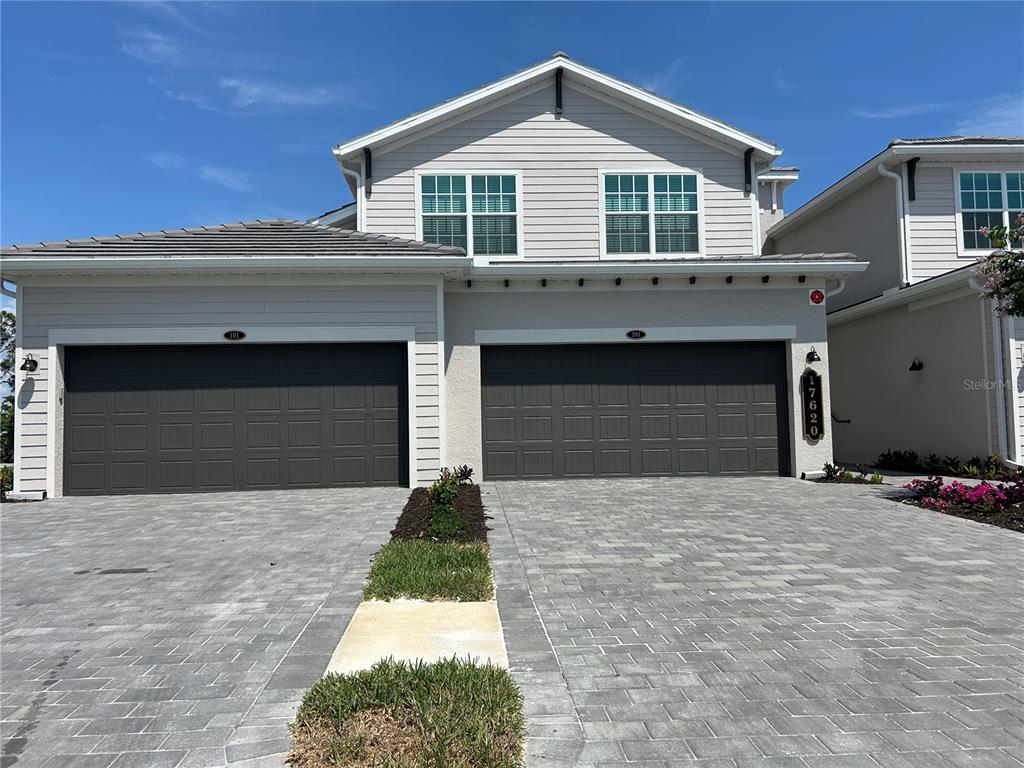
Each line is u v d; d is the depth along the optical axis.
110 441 10.55
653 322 11.83
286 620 4.81
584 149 13.62
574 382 11.81
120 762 3.03
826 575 5.90
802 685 3.73
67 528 7.97
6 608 5.15
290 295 10.80
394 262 10.52
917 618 4.81
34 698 3.66
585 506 9.12
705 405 11.94
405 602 5.18
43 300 10.45
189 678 3.87
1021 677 3.83
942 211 14.11
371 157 13.38
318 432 10.88
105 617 4.93
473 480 11.41
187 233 11.36
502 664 3.96
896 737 3.18
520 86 13.50
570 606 5.06
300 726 3.26
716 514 8.56
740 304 11.93
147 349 10.72
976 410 12.46
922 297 13.63
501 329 11.68
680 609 5.00
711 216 13.67
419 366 10.91
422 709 3.32
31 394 10.32
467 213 13.38
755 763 2.96
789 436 11.97
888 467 14.21
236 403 10.78
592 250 13.48
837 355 16.91
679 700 3.55
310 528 7.85
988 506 8.50
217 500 9.84
